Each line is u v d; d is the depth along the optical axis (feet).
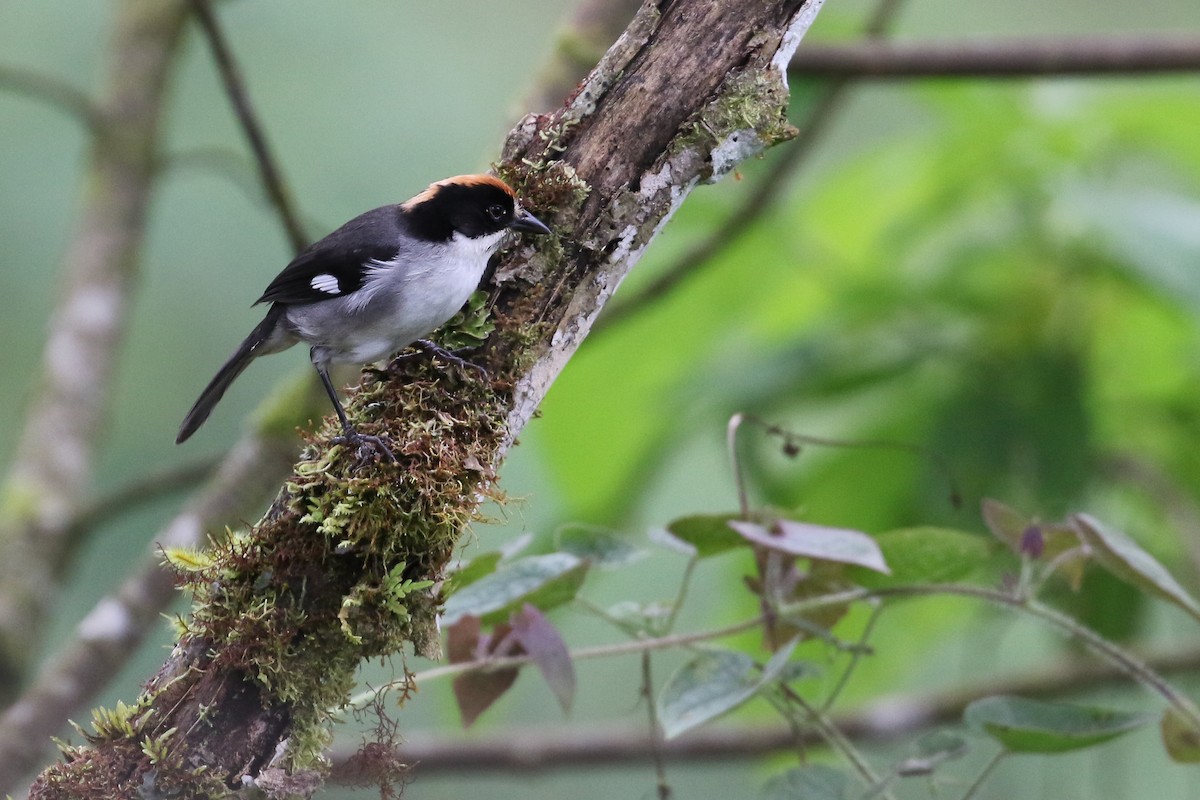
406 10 50.57
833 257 36.78
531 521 41.81
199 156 38.32
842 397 32.32
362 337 25.93
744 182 35.83
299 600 18.44
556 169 20.52
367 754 18.62
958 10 53.31
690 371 35.55
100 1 48.01
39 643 35.17
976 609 34.37
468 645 21.01
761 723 35.47
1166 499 33.58
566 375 36.70
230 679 18.06
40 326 46.29
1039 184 32.96
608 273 20.71
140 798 17.52
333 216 46.91
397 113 48.65
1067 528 20.81
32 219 46.09
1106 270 31.55
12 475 37.17
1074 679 34.24
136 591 32.30
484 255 22.85
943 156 34.81
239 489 32.19
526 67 50.37
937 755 20.27
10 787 29.86
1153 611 34.14
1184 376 34.58
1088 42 32.89
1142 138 34.63
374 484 18.53
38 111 46.62
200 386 47.50
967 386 31.68
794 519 22.56
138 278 40.55
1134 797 35.47
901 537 21.12
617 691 44.21
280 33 48.26
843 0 53.57
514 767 34.81
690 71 20.30
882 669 36.06
